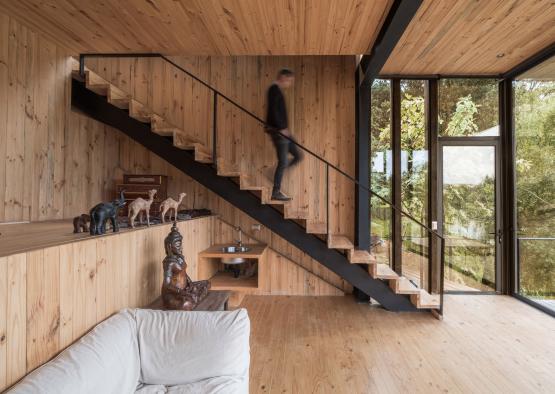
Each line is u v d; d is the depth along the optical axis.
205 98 4.43
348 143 4.34
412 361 2.56
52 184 3.31
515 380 2.29
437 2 2.63
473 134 4.33
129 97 3.69
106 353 1.37
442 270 3.46
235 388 1.46
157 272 2.40
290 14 2.65
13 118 2.87
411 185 4.35
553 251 3.51
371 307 3.82
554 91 3.48
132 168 4.43
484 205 4.31
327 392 2.15
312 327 3.23
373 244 4.36
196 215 3.71
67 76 3.48
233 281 3.79
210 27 2.91
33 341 1.23
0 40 2.74
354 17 2.68
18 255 1.16
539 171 3.71
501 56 3.66
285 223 3.56
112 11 2.68
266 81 4.40
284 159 3.56
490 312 3.63
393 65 3.94
